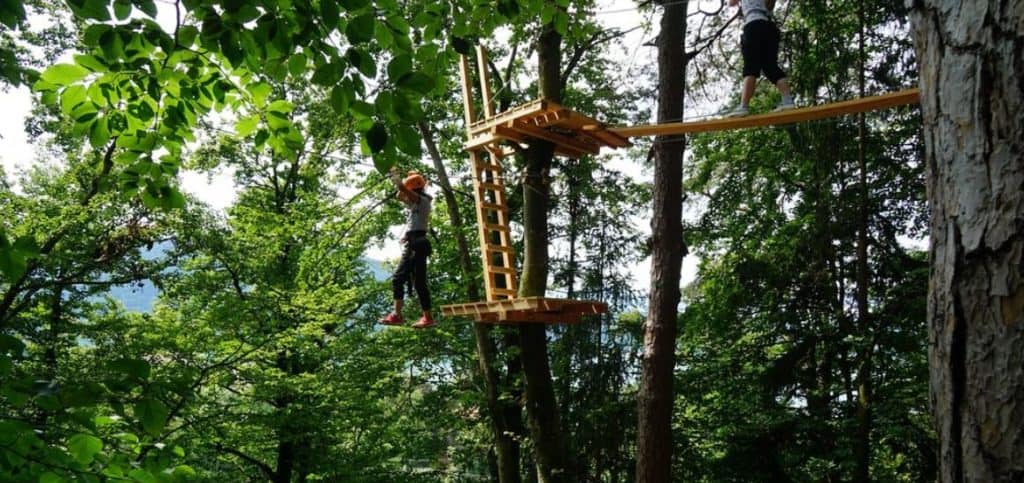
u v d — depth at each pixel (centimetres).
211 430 1251
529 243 1009
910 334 1231
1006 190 148
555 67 1044
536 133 774
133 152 363
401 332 1436
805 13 1309
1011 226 146
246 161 1598
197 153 1502
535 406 1028
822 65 1310
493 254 891
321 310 1353
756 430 1307
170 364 1159
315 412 1337
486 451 1647
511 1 409
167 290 1309
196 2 251
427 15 386
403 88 242
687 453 1379
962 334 155
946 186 161
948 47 162
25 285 1120
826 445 1262
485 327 1370
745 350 1473
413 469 1572
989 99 152
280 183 1681
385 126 253
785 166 1585
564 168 1602
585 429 1342
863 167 1297
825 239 1345
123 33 268
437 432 1602
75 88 321
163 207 382
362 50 256
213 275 1373
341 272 1528
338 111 260
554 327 1447
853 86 1315
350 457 1455
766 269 1447
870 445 1295
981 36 154
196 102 362
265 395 1283
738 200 1623
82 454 255
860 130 1298
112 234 1231
